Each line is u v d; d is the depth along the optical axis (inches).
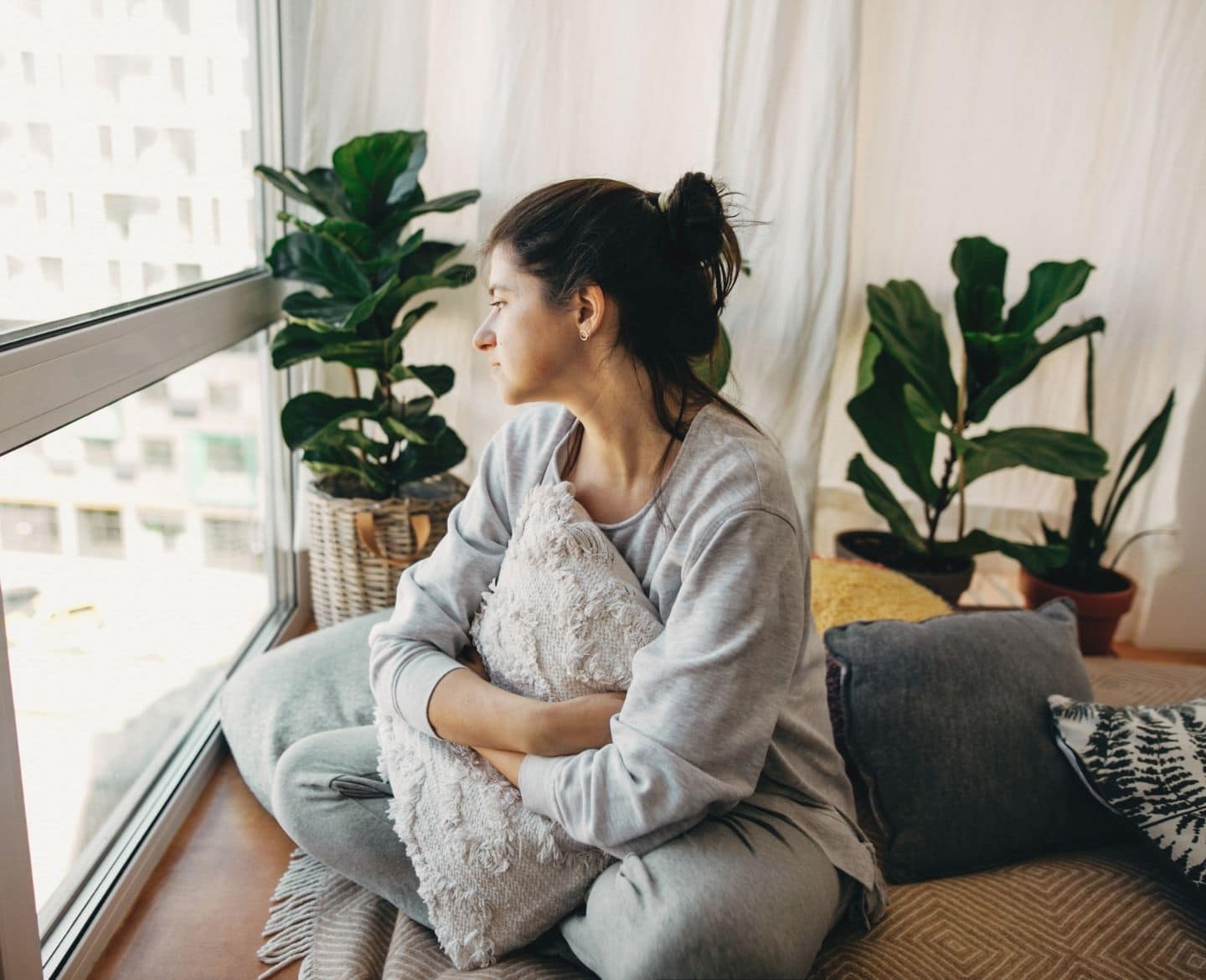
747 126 79.2
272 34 75.6
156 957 51.4
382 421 71.8
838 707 56.1
